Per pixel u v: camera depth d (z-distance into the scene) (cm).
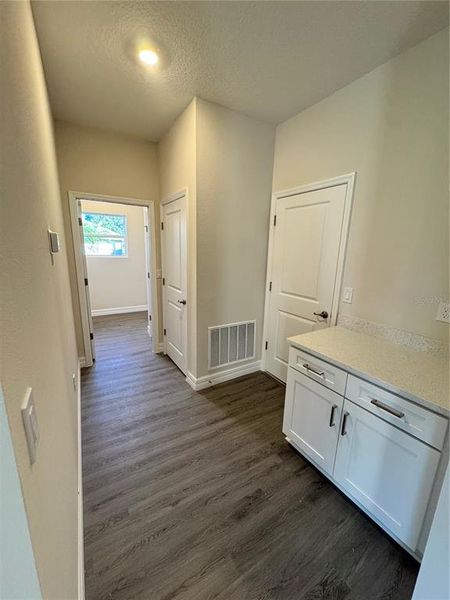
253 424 218
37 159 105
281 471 173
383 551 128
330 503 151
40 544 53
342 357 152
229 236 261
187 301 271
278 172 265
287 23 145
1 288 44
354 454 144
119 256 561
